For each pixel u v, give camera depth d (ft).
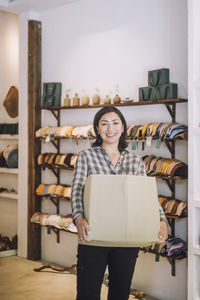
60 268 15.19
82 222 6.86
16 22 18.98
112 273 7.59
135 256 7.62
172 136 11.44
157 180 12.89
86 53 15.25
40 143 16.80
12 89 19.12
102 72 14.70
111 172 7.83
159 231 7.14
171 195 12.27
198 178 10.71
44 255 16.81
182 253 11.65
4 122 19.57
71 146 15.75
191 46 10.59
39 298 12.45
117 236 6.84
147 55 13.19
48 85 16.14
